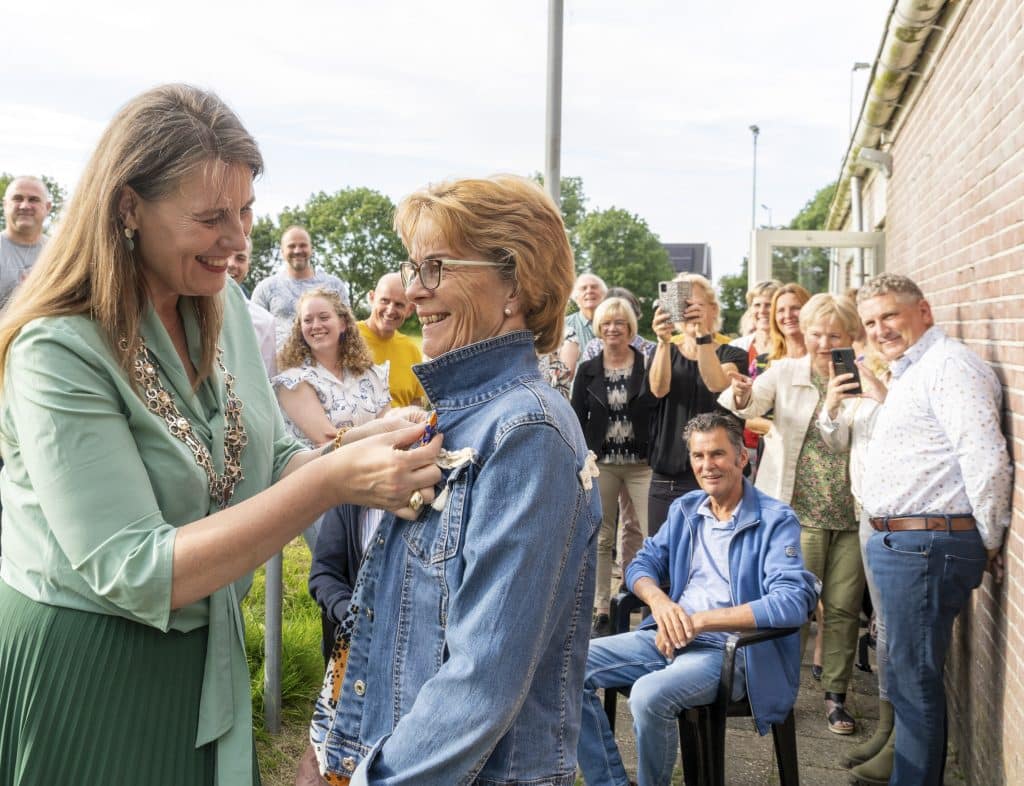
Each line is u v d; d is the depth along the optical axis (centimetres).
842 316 429
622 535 566
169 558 131
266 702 351
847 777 365
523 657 125
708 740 318
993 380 317
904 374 335
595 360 525
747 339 694
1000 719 312
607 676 336
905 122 625
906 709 326
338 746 144
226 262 147
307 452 183
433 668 135
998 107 334
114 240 138
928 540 317
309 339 366
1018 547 291
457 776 124
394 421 182
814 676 473
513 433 131
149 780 147
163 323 155
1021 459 292
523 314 147
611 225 6781
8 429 143
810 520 420
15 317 139
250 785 157
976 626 354
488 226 139
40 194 550
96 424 135
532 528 127
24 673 144
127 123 138
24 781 143
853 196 927
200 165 136
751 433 554
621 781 293
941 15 452
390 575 143
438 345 145
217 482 154
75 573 142
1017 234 302
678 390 494
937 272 480
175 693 149
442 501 135
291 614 453
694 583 353
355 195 6606
